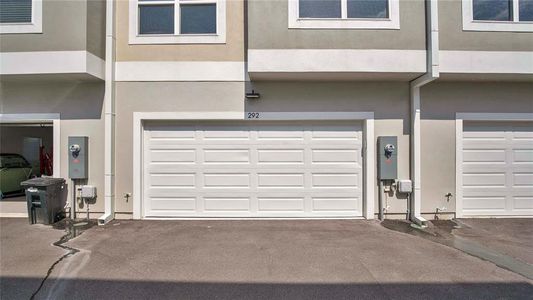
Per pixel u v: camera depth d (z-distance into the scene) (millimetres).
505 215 6543
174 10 6344
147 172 6418
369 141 6316
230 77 6285
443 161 6426
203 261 4156
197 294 3307
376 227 5789
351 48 5629
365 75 5883
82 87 6297
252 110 6297
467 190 6539
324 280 3623
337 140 6445
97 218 6344
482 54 5754
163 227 5742
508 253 4512
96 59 5914
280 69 5609
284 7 5633
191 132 6438
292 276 3721
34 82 6305
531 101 6438
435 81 6344
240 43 6301
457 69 5730
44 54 5625
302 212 6438
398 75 5879
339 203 6438
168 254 4398
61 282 3562
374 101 6336
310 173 6438
